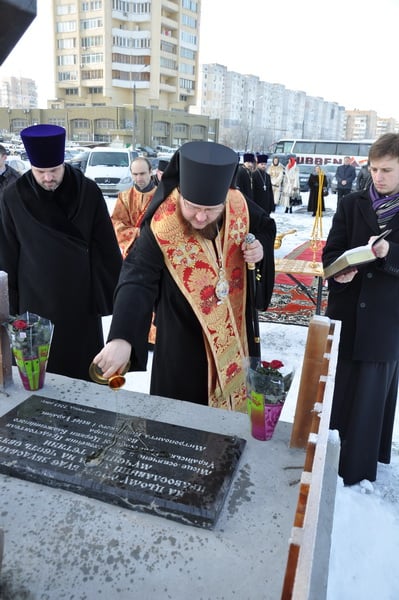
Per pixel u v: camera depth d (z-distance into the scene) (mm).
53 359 2537
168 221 1719
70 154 22734
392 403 2395
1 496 1190
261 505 1180
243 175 8859
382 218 2088
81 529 1099
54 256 2410
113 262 2611
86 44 54094
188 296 1770
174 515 1122
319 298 4512
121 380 1296
